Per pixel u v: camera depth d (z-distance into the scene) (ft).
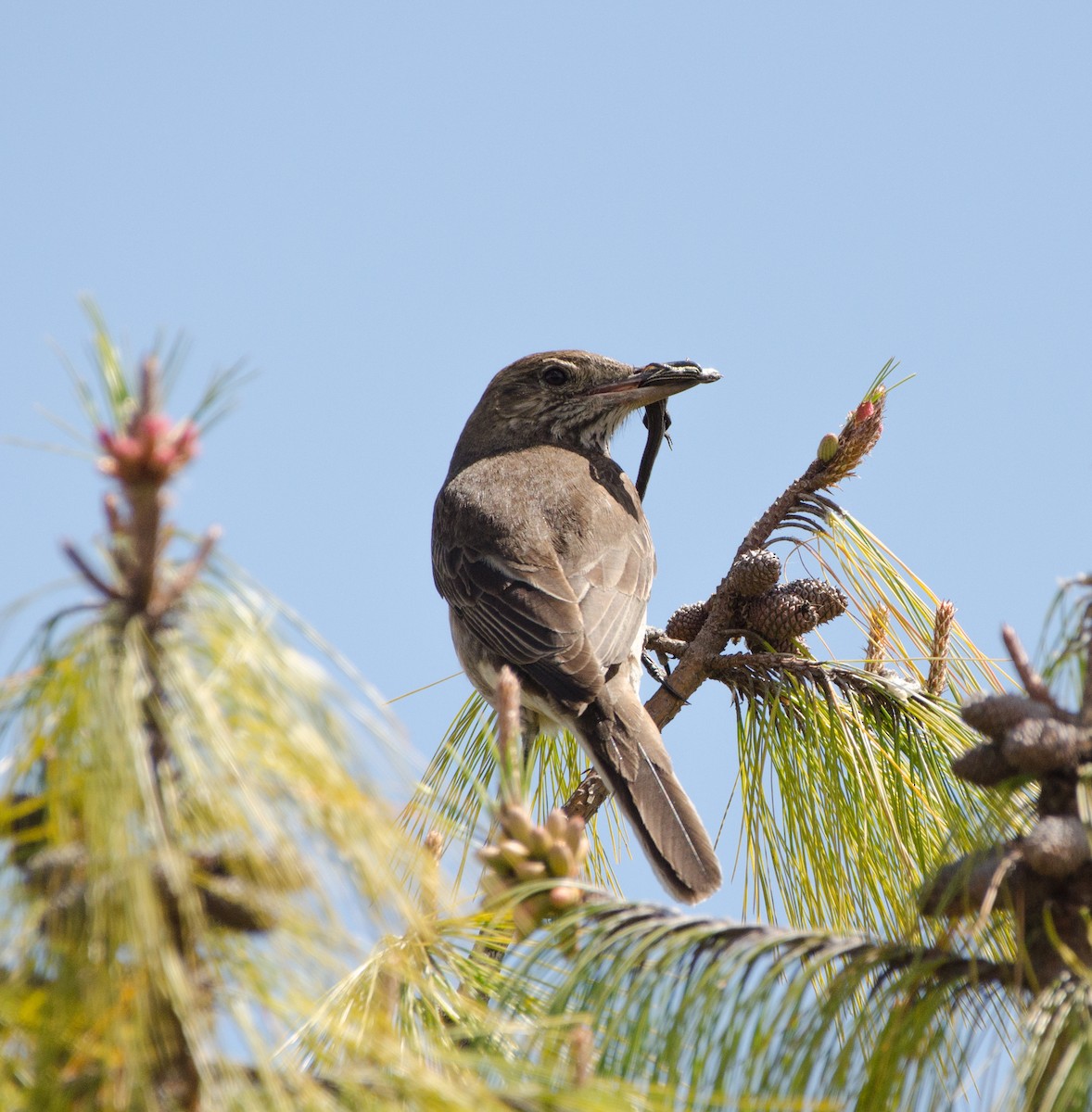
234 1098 11.27
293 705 12.01
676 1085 13.48
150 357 11.54
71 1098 11.32
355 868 12.03
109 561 12.15
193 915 11.02
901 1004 14.33
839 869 25.05
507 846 15.14
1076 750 14.66
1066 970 14.26
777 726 26.99
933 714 25.73
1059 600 15.55
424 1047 14.24
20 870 12.06
